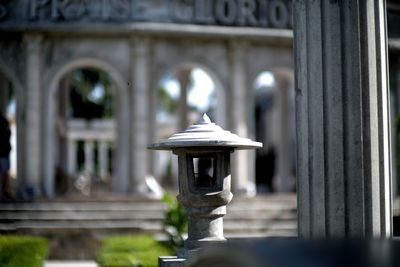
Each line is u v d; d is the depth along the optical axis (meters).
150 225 22.56
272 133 57.53
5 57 26.14
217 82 27.03
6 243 15.98
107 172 53.91
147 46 26.19
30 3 25.89
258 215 23.33
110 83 48.00
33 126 25.95
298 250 4.62
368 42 9.55
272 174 45.72
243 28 26.66
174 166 42.44
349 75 9.48
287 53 27.78
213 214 10.59
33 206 23.09
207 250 5.09
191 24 26.30
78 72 47.44
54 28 25.61
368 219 9.46
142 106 26.16
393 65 23.41
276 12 27.09
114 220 22.77
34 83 25.95
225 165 10.63
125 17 25.95
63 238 22.17
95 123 45.06
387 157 9.66
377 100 9.61
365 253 4.50
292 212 23.67
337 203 9.41
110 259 15.96
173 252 16.92
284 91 32.44
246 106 27.08
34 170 25.91
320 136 9.51
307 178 9.66
